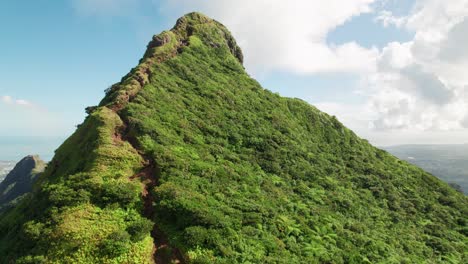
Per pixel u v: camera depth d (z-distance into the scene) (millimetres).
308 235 35031
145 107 48406
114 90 55188
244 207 35000
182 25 79875
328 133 68125
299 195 44438
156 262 26969
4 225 36219
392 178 60625
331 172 54656
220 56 77500
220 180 38969
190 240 27891
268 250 30109
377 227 44438
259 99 67125
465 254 45438
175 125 47562
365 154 66625
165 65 62906
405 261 37188
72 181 33812
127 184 33125
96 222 28734
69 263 25375
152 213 31500
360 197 50812
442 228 50531
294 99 74625
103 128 41844
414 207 54375
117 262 25781
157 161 37750
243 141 52125
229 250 28094
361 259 34344
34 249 27188
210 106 57000
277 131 58250
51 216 29875
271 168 48031
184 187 34656
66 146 46094
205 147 45750
